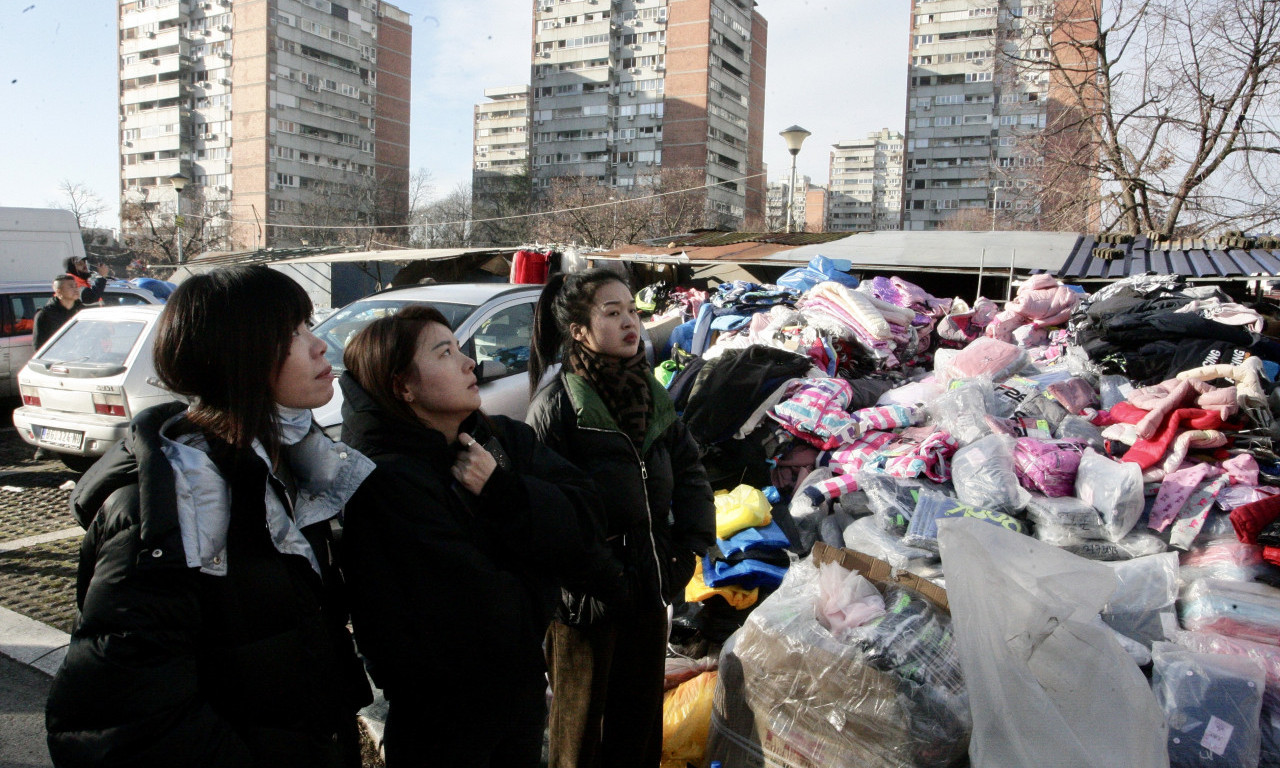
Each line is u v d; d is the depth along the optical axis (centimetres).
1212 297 494
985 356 456
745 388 393
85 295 880
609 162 7456
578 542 165
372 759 273
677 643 295
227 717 125
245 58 6506
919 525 298
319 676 134
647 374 218
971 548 203
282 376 132
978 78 7444
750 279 1113
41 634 360
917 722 202
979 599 198
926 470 338
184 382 126
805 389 405
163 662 114
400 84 7644
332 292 1549
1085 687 192
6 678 324
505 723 155
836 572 239
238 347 123
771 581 290
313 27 6756
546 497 160
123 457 122
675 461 231
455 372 160
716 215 5150
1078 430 367
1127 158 1762
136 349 588
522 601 156
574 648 206
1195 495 295
